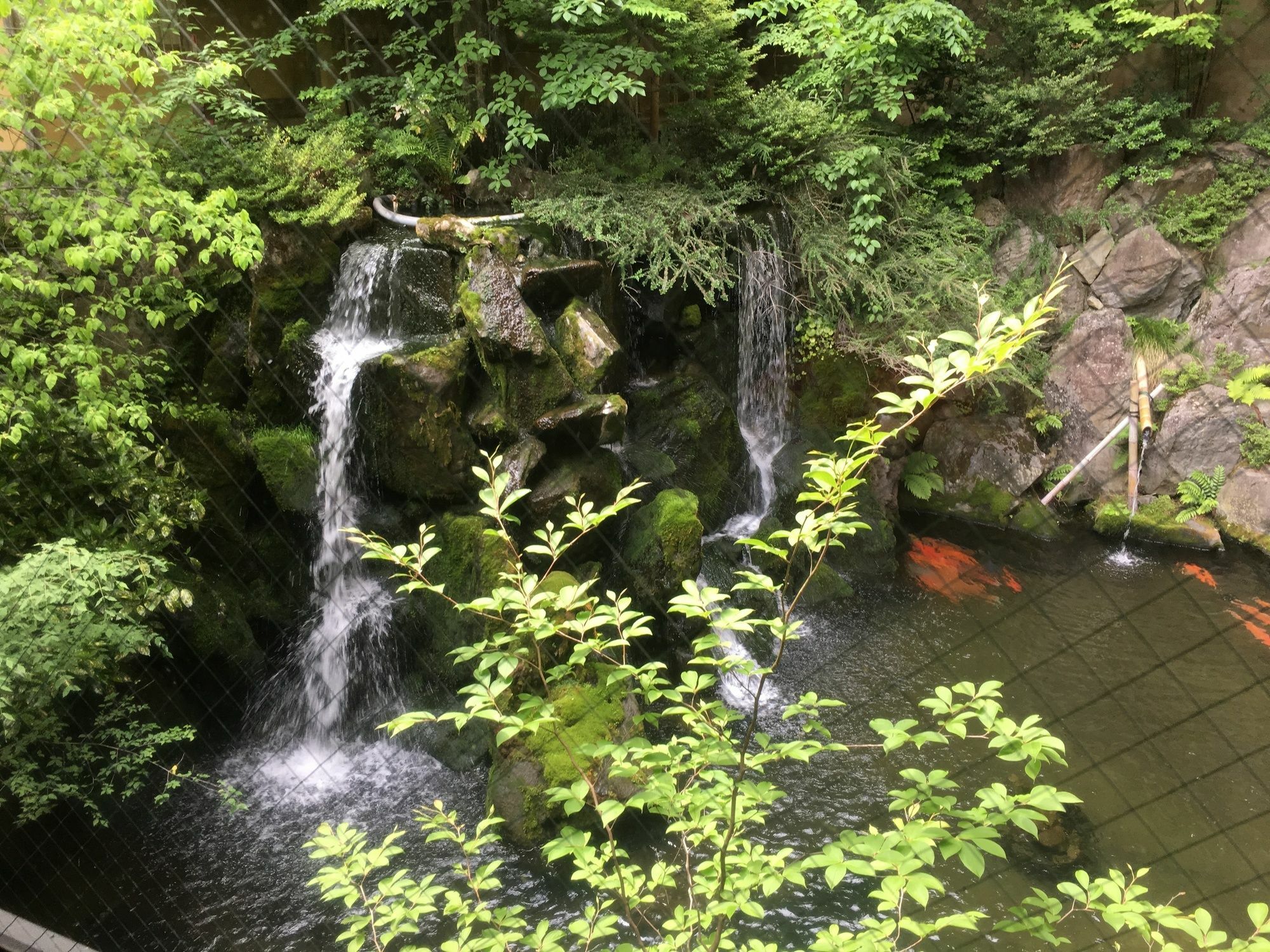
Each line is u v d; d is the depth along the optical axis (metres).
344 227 5.15
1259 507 6.09
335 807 3.91
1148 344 4.69
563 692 3.40
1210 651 3.95
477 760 4.09
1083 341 4.77
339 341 4.95
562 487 4.32
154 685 4.14
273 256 4.97
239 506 4.82
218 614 4.53
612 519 4.63
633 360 5.90
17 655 2.68
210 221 3.22
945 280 5.85
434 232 4.88
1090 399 6.32
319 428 4.90
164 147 3.93
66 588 2.77
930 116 6.31
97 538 3.58
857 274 6.07
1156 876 2.96
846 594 5.27
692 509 4.61
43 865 3.41
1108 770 3.38
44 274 3.35
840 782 3.49
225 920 3.28
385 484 4.66
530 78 3.12
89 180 2.94
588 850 1.22
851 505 1.07
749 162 5.96
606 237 4.93
